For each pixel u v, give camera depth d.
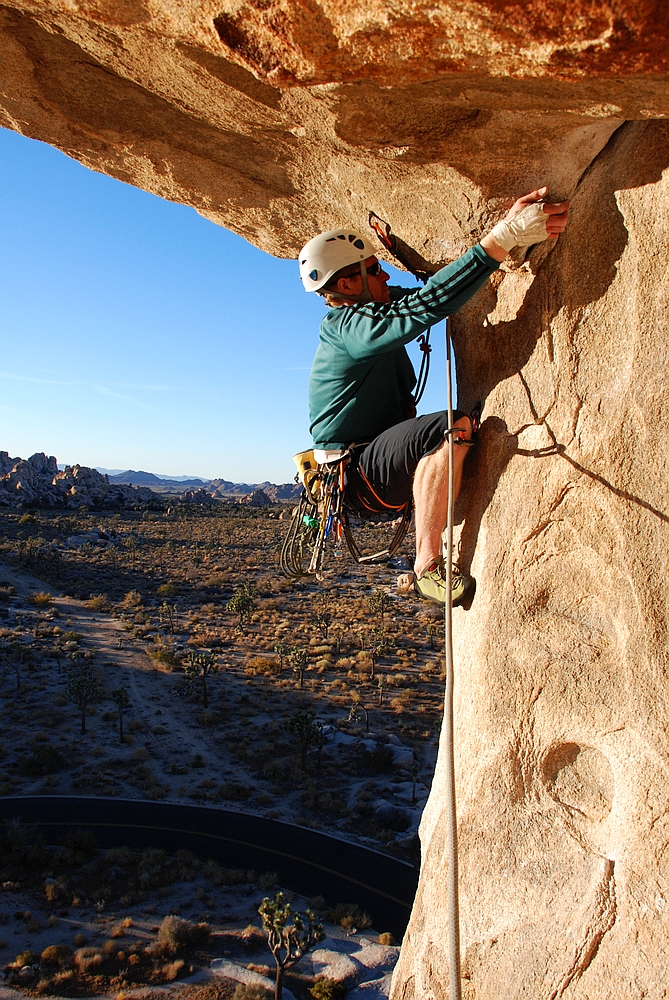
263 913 24.55
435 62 2.19
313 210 3.87
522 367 3.04
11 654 60.50
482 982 2.85
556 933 2.67
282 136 3.30
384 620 79.50
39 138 3.86
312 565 3.64
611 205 2.73
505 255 2.80
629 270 2.70
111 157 3.90
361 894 30.20
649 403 2.63
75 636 65.69
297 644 68.69
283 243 4.32
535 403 2.98
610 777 2.80
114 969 24.34
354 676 59.09
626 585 2.67
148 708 50.16
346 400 3.32
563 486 2.85
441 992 3.15
